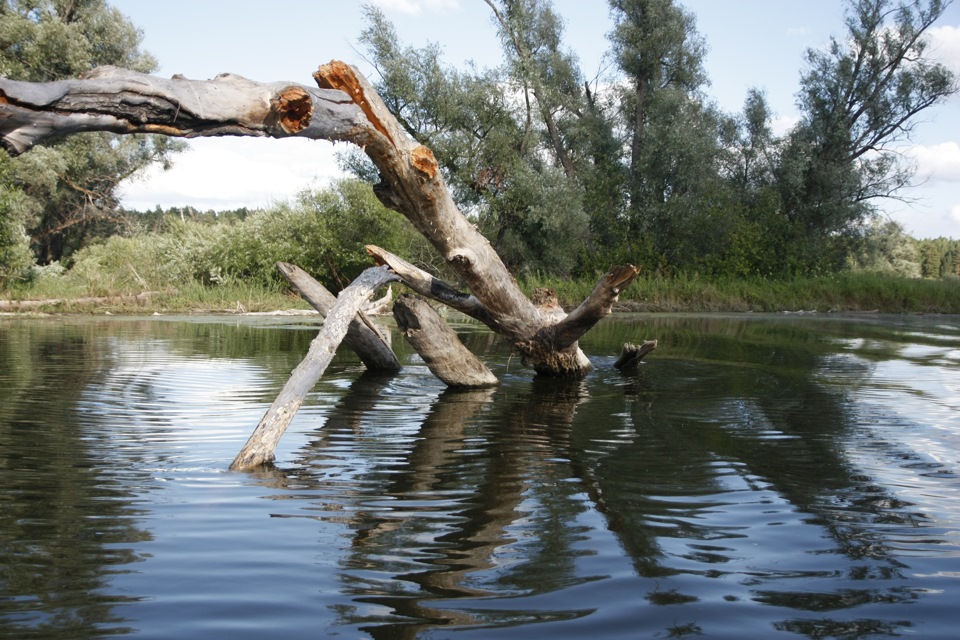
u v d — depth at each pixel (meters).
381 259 7.25
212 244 22.36
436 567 2.72
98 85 3.35
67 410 5.70
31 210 28.86
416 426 5.42
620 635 2.22
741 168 31.98
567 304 22.70
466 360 7.57
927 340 12.80
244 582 2.57
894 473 4.11
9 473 3.90
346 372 8.49
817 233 30.42
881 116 30.16
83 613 2.32
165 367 8.22
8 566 2.68
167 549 2.87
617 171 28.45
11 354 9.24
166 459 4.29
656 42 28.02
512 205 24.64
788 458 4.44
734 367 8.94
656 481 3.93
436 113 23.70
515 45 26.83
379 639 2.18
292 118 4.29
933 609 2.43
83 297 18.67
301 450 4.60
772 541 3.04
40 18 26.47
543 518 3.30
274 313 18.09
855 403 6.41
